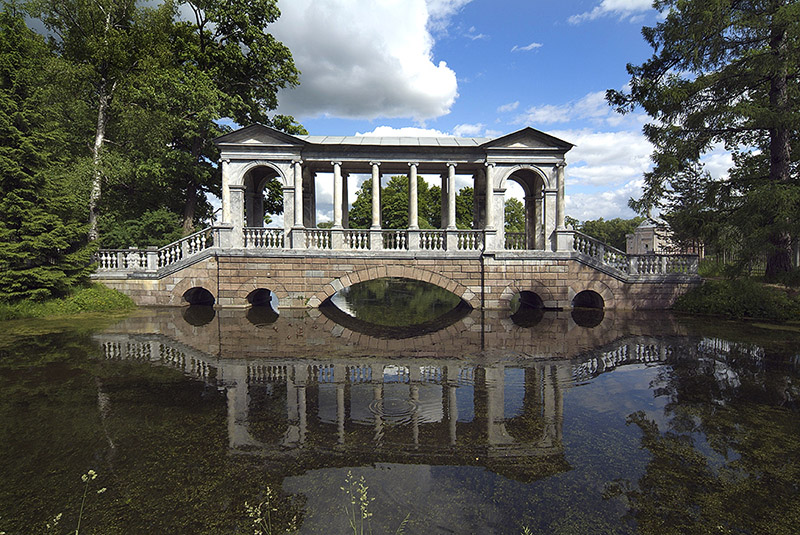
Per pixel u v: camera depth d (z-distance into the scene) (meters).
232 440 4.50
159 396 5.94
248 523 3.06
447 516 3.16
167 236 19.34
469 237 16.70
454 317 14.31
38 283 13.56
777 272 13.66
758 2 12.95
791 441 4.56
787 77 13.51
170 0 18.31
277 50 21.88
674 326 12.16
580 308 16.72
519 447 4.39
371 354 8.66
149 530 2.99
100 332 10.84
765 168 16.88
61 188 14.38
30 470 3.83
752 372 7.34
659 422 5.09
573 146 16.30
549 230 16.59
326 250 15.96
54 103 16.00
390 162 16.73
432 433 4.73
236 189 16.31
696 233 14.70
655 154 14.84
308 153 16.61
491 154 16.48
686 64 14.30
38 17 16.66
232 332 11.12
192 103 18.14
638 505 3.34
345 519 3.09
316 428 4.85
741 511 3.27
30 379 6.73
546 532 2.97
